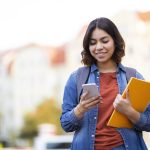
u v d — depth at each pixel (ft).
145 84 14.37
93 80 14.90
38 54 278.67
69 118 14.58
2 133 269.23
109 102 14.57
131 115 14.34
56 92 241.35
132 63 167.73
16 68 282.15
